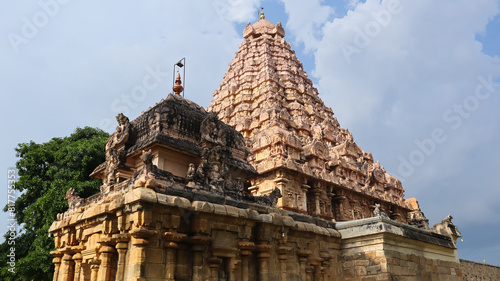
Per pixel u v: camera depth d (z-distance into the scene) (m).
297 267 16.06
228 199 13.83
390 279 16.72
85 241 14.34
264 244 14.27
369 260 17.59
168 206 11.70
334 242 18.58
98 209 12.70
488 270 45.69
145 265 10.99
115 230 12.30
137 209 11.12
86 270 14.41
